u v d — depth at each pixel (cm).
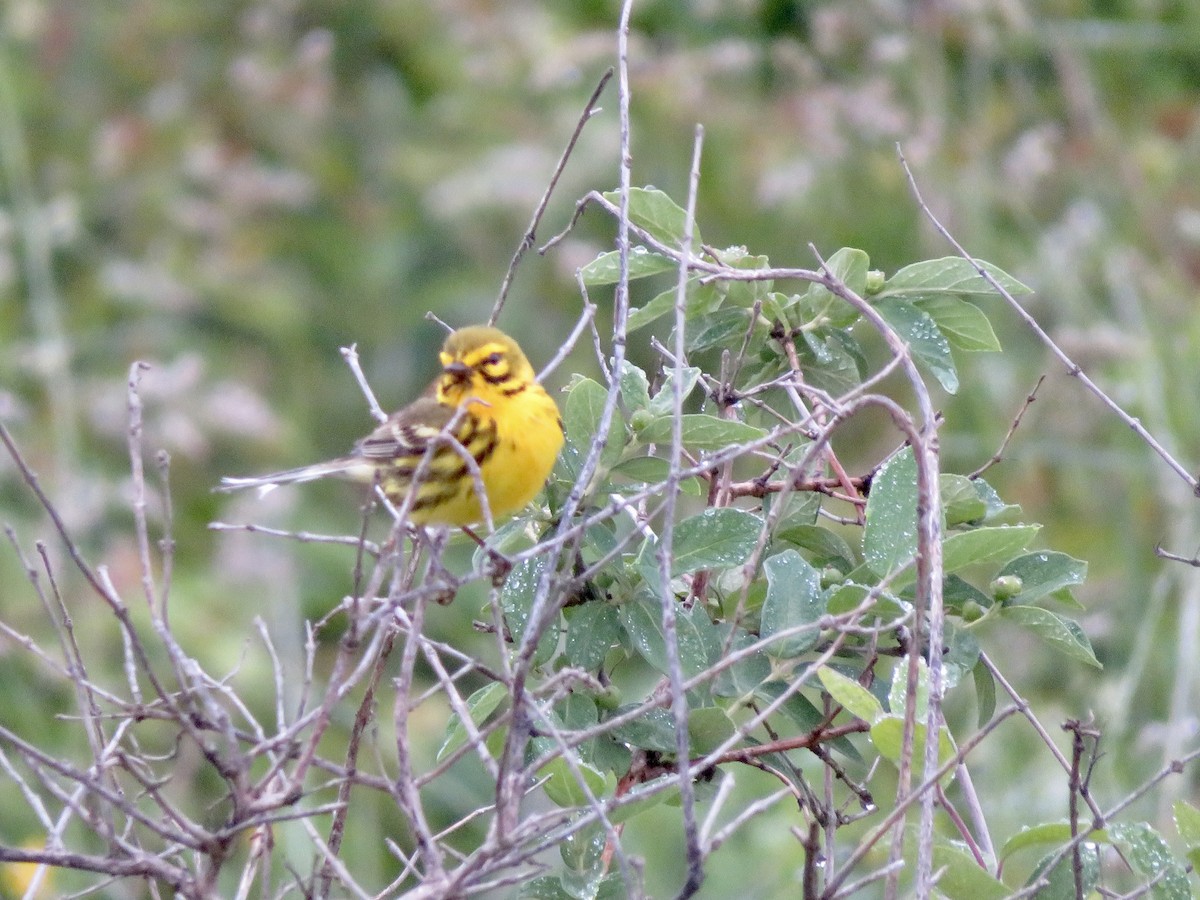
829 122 1700
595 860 659
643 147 1834
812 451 643
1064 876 659
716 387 827
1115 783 1102
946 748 628
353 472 881
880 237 1719
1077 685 1240
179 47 2131
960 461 1431
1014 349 1544
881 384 1449
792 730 1048
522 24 2042
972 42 1719
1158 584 1139
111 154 1969
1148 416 1363
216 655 1392
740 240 1767
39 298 1644
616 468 741
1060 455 1348
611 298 1758
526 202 1828
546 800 913
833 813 720
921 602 595
